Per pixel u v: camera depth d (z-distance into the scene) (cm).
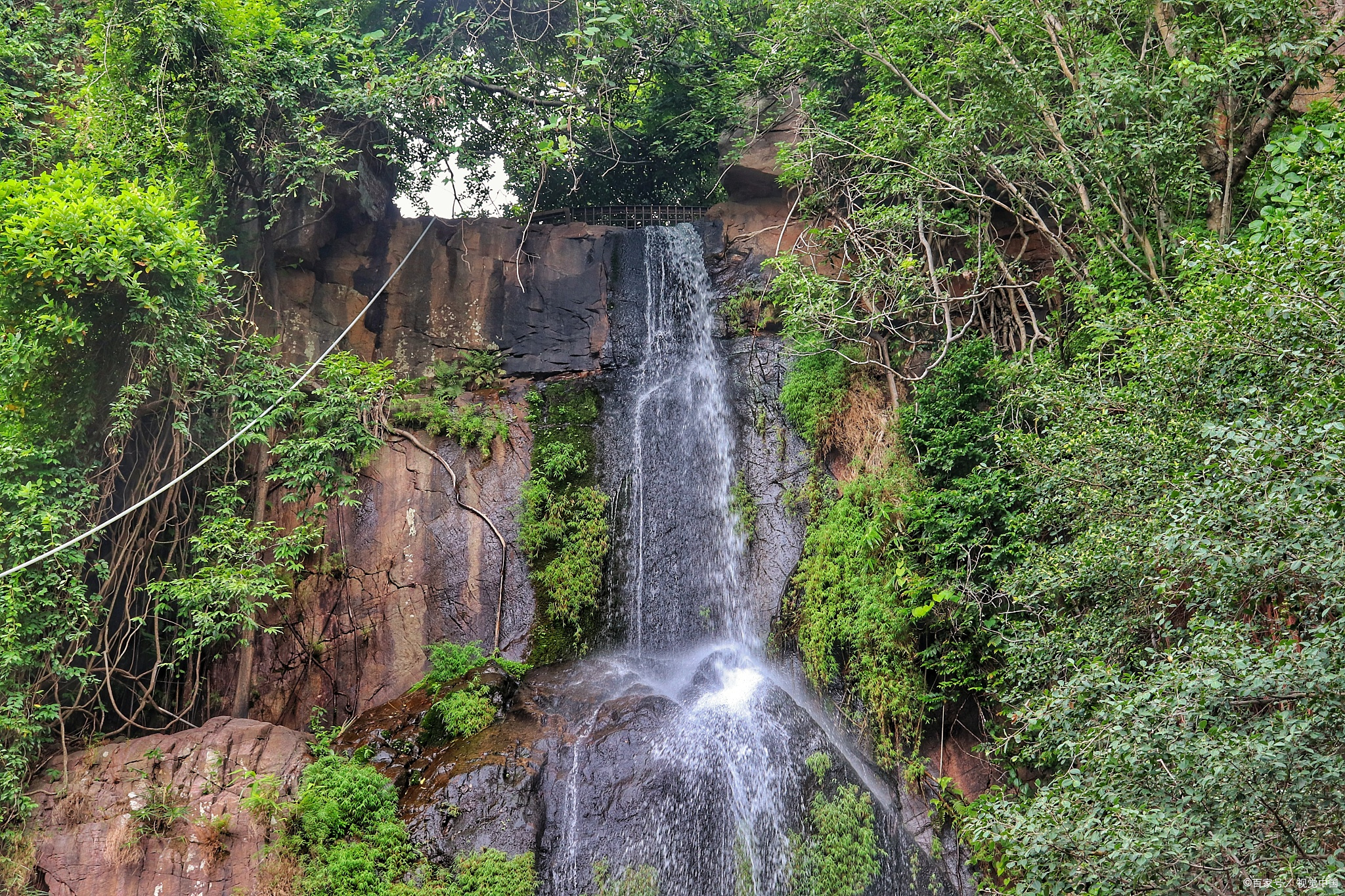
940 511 1037
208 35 1215
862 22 1216
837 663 1077
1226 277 693
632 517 1361
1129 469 721
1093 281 1041
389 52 1447
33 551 977
